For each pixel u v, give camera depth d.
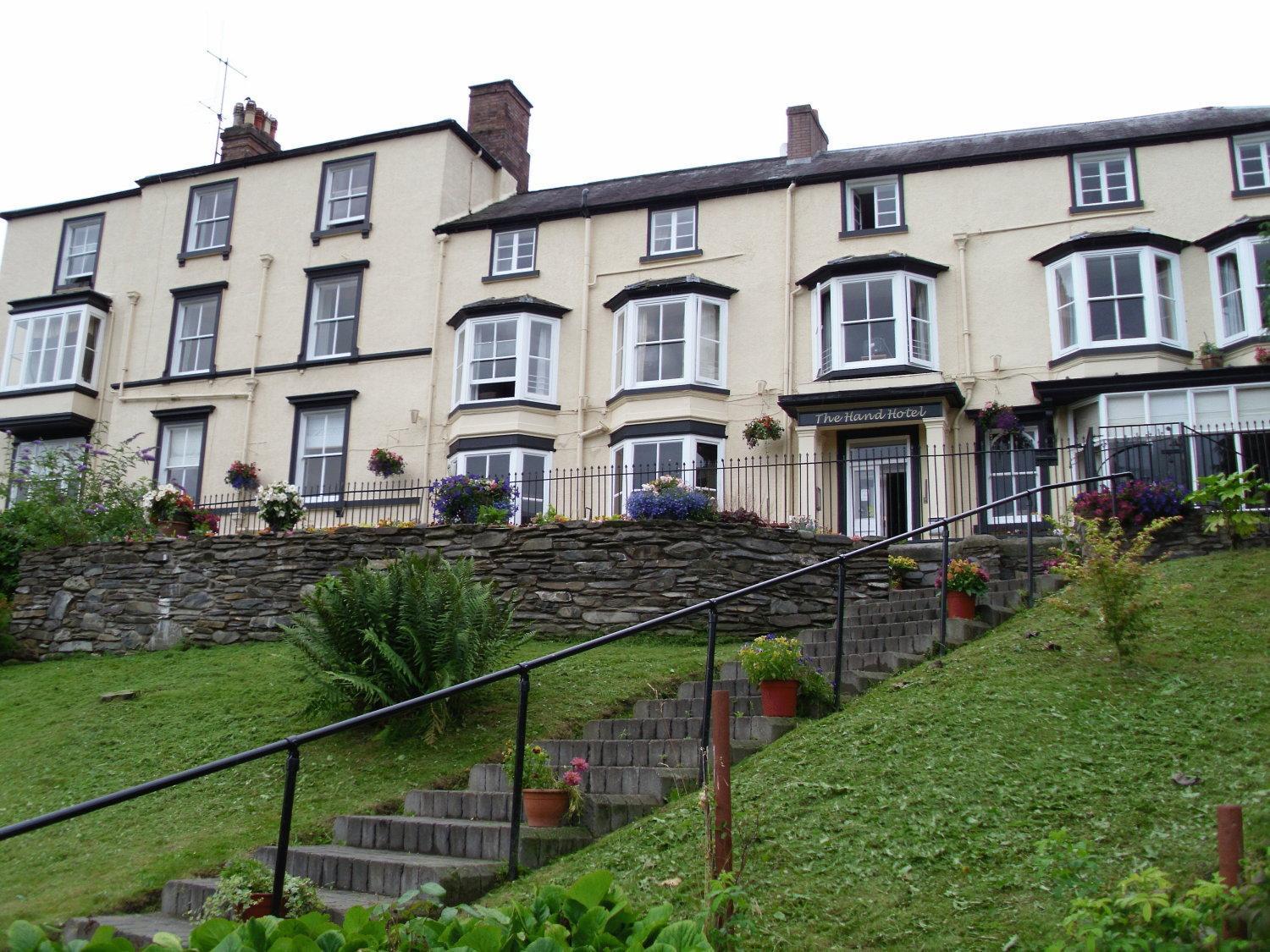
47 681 14.14
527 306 21.92
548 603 14.12
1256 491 14.20
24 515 18.25
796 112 23.34
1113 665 8.72
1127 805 6.33
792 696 9.02
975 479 18.94
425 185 24.00
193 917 6.83
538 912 4.90
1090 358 18.58
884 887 5.89
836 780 7.27
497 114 26.25
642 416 20.59
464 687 6.59
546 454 21.64
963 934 5.35
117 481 19.98
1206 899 4.50
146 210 26.23
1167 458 16.59
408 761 9.70
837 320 20.00
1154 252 18.80
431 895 5.67
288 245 24.70
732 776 7.76
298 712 11.36
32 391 25.36
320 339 24.00
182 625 15.69
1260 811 5.85
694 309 20.92
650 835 7.05
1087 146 19.86
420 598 10.62
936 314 19.98
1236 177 19.22
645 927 4.78
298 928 4.82
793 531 14.29
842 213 21.11
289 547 15.52
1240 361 18.03
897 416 18.97
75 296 25.67
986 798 6.66
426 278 23.41
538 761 7.94
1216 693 7.84
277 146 27.91
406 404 22.80
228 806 9.09
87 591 16.47
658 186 23.56
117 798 5.01
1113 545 9.31
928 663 9.61
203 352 24.77
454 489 16.69
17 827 4.70
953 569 11.34
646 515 14.91
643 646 13.13
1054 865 5.40
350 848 7.82
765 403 20.59
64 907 7.26
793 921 5.71
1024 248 19.86
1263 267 18.05
